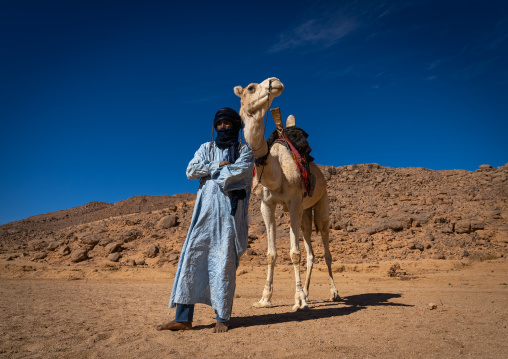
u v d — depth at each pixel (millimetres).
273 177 6320
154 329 4582
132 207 47844
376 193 34125
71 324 4953
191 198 50656
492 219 24844
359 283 15375
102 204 60719
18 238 35281
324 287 13016
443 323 4746
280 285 15141
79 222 45500
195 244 4508
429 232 23953
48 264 24047
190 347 3674
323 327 4621
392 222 25141
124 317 5602
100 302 8023
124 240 27328
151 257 23875
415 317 5250
